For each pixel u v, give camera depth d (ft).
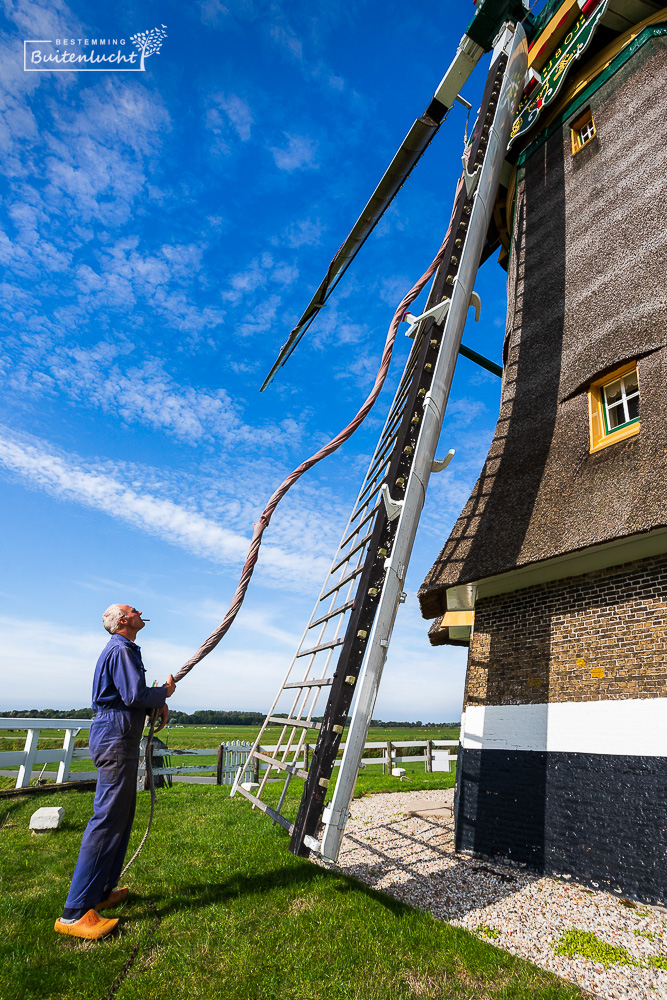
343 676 14.57
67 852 17.02
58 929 11.18
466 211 21.88
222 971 10.08
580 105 30.68
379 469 20.66
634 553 17.78
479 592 23.41
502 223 39.01
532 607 21.25
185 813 24.31
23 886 14.07
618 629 18.08
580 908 14.48
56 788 28.43
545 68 32.83
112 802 11.95
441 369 18.19
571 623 19.62
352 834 22.40
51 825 19.56
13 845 17.71
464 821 20.43
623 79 28.43
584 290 24.98
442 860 18.93
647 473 17.28
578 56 29.81
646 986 10.41
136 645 13.34
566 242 27.76
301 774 14.73
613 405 21.07
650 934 12.84
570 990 9.97
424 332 19.42
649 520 15.97
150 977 9.71
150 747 13.15
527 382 25.68
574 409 21.98
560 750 18.54
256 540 15.05
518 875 17.34
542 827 18.10
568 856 17.06
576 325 24.35
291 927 11.88
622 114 27.61
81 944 10.88
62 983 9.39
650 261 21.94
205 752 37.81
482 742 21.27
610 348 21.50
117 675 12.42
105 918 11.51
